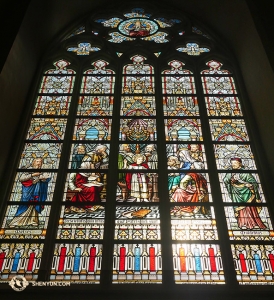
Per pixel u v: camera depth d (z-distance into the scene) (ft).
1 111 28.27
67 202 27.07
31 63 34.47
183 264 24.45
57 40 38.70
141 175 28.50
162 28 40.55
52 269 24.14
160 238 25.49
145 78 35.50
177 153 29.94
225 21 37.93
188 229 25.94
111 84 35.06
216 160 29.66
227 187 28.12
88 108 32.96
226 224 26.04
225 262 24.49
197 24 40.96
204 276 24.02
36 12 33.83
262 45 30.86
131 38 39.78
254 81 32.63
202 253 24.97
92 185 27.99
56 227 25.84
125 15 42.22
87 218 26.35
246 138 31.17
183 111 32.89
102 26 40.68
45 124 31.76
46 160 29.43
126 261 24.48
